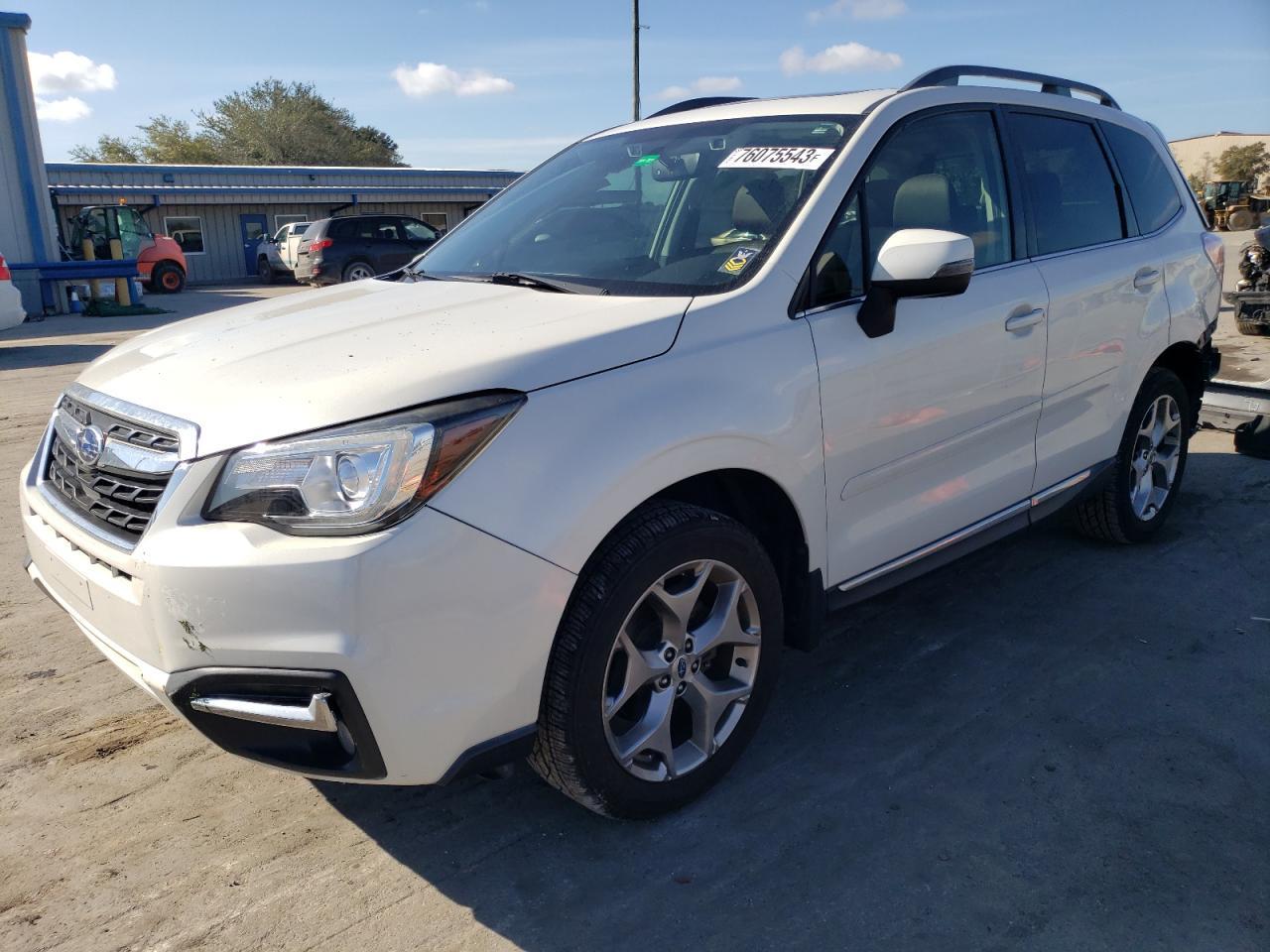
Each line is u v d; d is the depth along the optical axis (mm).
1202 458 5797
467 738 2168
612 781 2428
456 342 2377
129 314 19344
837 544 2898
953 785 2758
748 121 3396
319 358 2373
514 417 2168
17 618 3998
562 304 2672
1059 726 3049
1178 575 4148
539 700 2258
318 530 2031
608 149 3725
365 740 2080
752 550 2625
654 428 2332
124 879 2449
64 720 3207
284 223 33031
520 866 2473
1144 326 3998
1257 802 2658
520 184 3898
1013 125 3611
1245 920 2229
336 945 2221
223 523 2104
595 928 2260
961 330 3113
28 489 2773
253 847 2566
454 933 2250
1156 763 2846
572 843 2555
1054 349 3516
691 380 2451
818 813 2650
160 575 2105
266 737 2182
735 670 2732
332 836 2609
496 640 2145
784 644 2959
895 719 3115
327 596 1997
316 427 2084
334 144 66125
